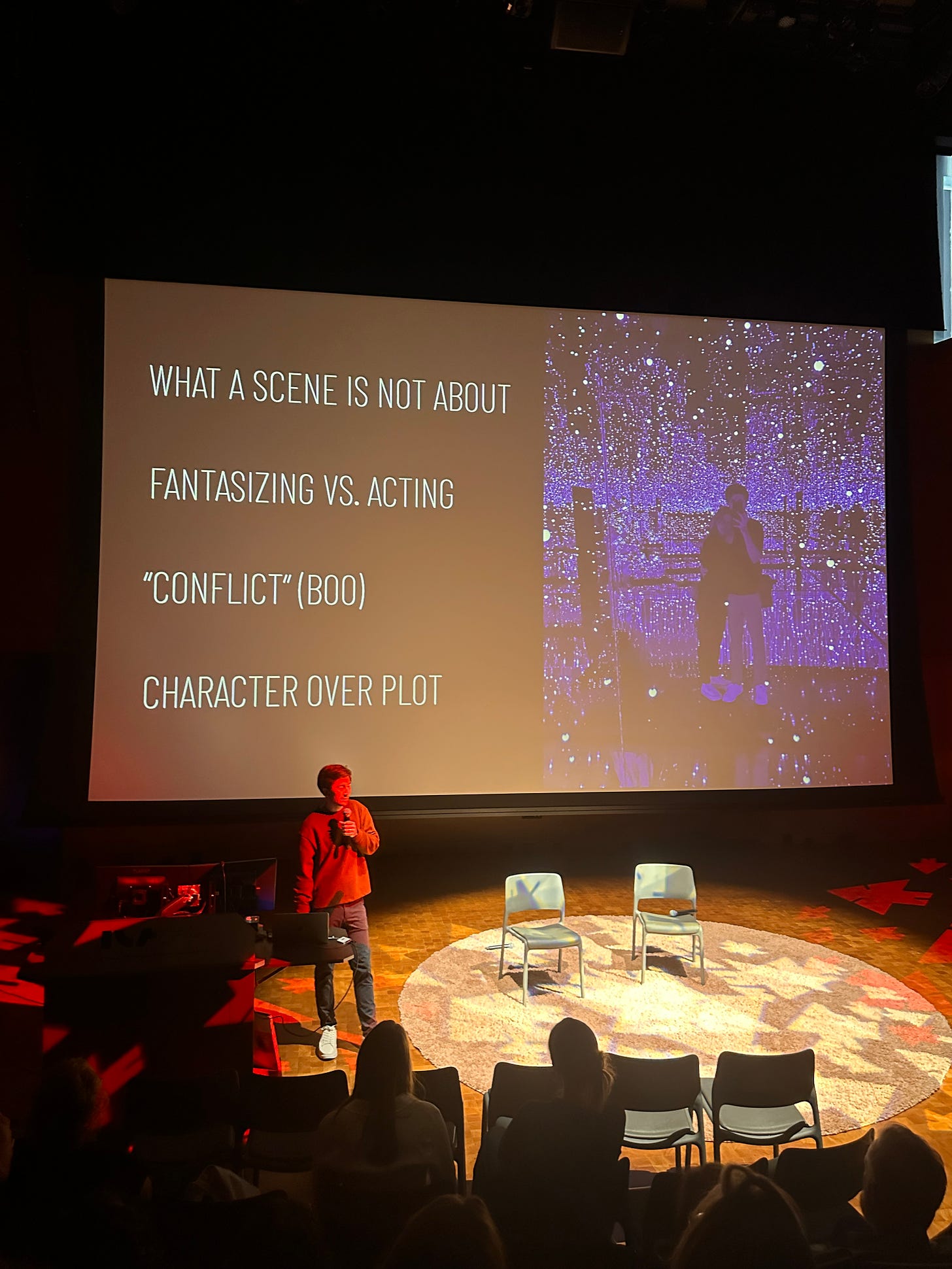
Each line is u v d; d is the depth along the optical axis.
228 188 6.45
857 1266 1.82
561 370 6.87
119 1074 3.22
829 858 7.69
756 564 7.07
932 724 8.10
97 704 6.36
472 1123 3.64
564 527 6.88
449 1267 1.52
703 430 7.02
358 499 6.66
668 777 6.96
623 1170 2.34
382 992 4.93
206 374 6.47
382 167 6.63
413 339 6.71
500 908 6.38
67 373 6.69
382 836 7.56
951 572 7.89
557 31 5.59
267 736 6.55
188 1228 1.97
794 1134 3.16
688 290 6.99
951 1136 3.54
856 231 7.18
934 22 5.90
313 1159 2.57
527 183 6.80
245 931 3.53
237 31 6.07
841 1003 4.84
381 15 5.91
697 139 6.90
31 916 6.06
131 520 6.40
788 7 5.69
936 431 7.79
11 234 6.45
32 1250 1.80
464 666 6.77
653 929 5.10
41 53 6.04
